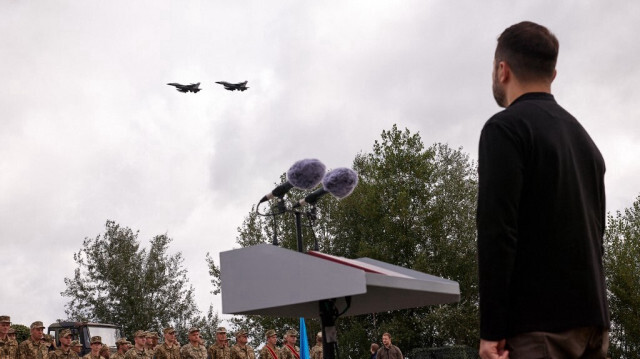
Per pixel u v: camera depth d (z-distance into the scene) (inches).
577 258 83.0
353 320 1453.0
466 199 1512.1
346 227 1605.6
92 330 813.2
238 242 1562.5
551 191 83.1
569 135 86.9
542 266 82.6
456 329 1339.8
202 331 1590.8
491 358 81.5
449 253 1450.5
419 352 1269.7
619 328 1407.5
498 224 81.0
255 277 98.6
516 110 86.7
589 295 82.6
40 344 593.6
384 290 110.3
